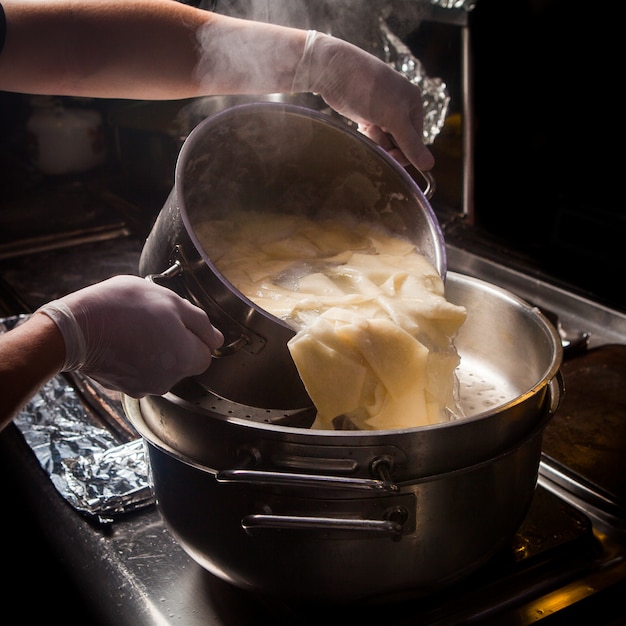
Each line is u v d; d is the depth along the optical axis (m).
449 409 1.14
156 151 2.19
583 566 1.12
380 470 0.95
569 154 2.57
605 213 2.37
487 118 2.65
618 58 2.34
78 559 1.16
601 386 1.45
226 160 1.20
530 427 1.04
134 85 1.26
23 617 1.23
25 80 1.22
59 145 2.43
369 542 0.97
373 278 1.19
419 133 1.33
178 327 1.03
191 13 1.25
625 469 1.27
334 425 1.08
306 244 1.25
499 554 1.12
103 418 1.38
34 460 1.31
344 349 1.07
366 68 1.27
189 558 1.15
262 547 0.99
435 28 1.96
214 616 1.07
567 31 2.46
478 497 1.00
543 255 2.01
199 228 1.20
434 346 1.13
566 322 1.67
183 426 1.01
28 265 1.98
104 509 1.20
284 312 1.11
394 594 1.02
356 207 1.31
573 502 1.23
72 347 1.00
